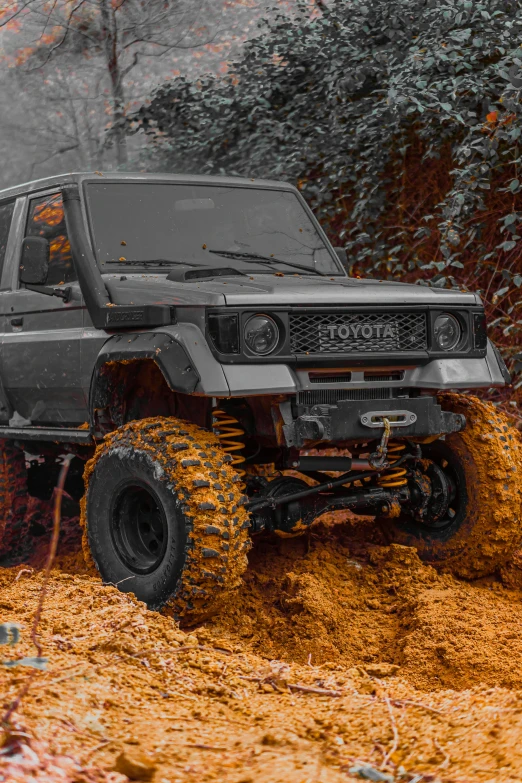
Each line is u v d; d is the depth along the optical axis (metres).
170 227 5.38
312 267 5.64
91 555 4.61
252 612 4.37
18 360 5.50
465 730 2.43
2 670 2.67
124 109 11.14
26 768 1.98
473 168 7.55
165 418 4.46
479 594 4.64
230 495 4.09
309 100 9.39
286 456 4.57
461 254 8.12
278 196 5.96
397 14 8.56
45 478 6.27
